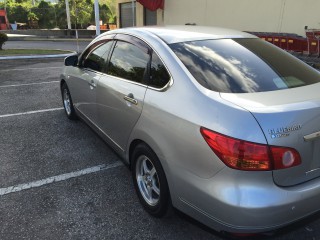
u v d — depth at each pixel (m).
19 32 35.00
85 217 3.03
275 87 2.57
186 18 17.53
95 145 4.60
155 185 2.90
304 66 3.11
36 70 10.86
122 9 22.36
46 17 45.19
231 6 14.95
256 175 2.06
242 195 2.06
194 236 2.79
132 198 3.34
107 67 3.75
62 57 14.77
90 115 4.28
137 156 3.03
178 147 2.39
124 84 3.24
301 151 2.14
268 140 2.03
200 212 2.30
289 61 3.09
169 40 2.98
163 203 2.72
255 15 13.95
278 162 2.06
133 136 3.03
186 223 2.95
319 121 2.20
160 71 2.81
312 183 2.24
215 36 3.19
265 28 13.65
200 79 2.53
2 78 9.38
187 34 3.16
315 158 2.23
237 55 2.92
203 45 2.96
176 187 2.46
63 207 3.18
